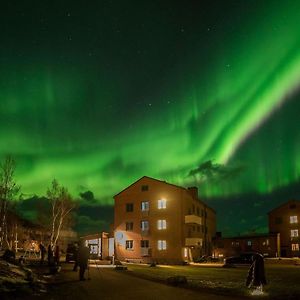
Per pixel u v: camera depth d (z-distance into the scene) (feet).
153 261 211.61
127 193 232.32
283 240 285.64
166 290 66.03
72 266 123.44
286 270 140.46
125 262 207.72
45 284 70.38
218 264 191.72
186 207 220.43
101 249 233.55
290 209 287.69
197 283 81.87
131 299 55.01
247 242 271.90
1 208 188.34
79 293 60.23
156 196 223.10
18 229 216.95
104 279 82.89
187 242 213.46
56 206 211.61
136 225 225.15
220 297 59.26
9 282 59.41
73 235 240.32
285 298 60.08
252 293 65.46
